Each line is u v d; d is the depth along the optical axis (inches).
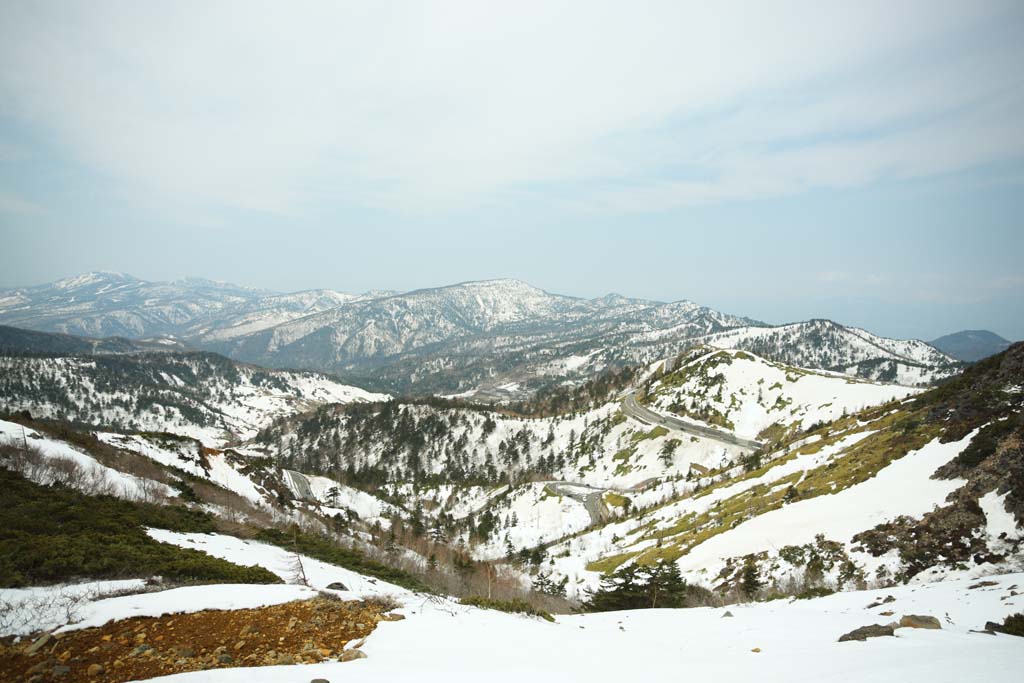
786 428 6378.0
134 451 2470.5
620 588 1878.7
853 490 2511.1
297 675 436.5
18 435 1706.4
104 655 534.0
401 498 6466.5
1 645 552.1
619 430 7367.1
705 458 5999.0
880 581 1738.4
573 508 5403.5
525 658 560.4
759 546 2395.4
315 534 2089.1
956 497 1883.6
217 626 629.6
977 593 1035.3
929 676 385.1
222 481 2849.4
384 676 442.3
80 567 849.5
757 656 562.3
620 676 478.6
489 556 4475.9
